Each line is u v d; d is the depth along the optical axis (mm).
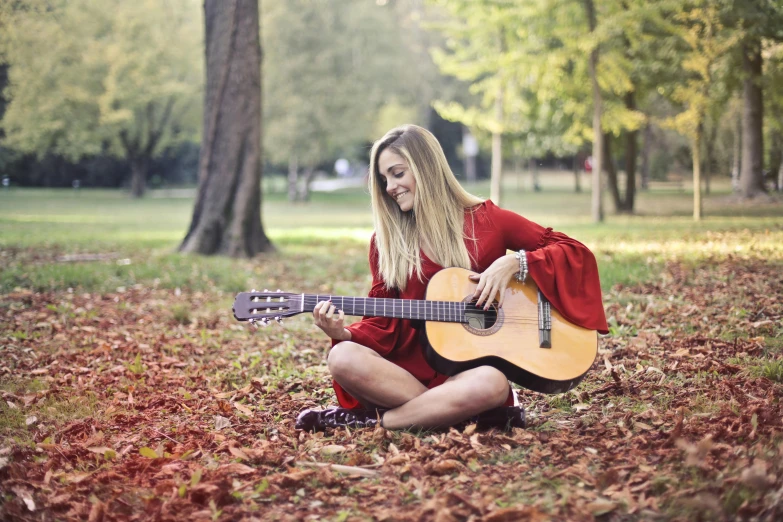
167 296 8039
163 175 53969
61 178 48375
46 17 23766
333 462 2961
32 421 3617
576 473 2664
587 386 4039
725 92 18703
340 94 33750
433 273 3416
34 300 7410
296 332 6270
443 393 3148
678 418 3158
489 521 2316
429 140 3447
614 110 18297
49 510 2561
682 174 40406
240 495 2631
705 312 5598
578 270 3332
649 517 2324
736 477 2449
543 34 18734
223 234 12055
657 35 17969
